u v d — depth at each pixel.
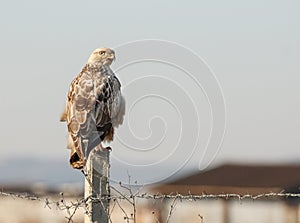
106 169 10.49
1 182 29.70
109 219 10.46
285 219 34.31
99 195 10.45
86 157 11.73
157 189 30.34
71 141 12.08
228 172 36.25
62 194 12.02
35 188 25.83
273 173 36.22
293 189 33.75
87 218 10.41
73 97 12.73
